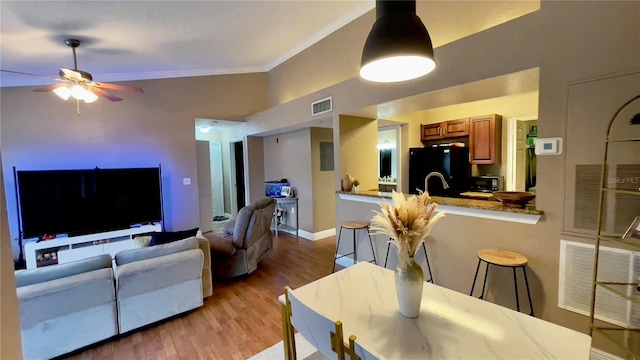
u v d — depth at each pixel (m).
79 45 3.49
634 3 1.62
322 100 3.93
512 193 2.23
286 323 1.36
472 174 4.76
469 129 4.55
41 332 1.98
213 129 7.36
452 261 2.60
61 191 4.16
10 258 0.64
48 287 1.96
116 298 2.27
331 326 1.06
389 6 1.30
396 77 1.57
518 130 4.30
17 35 3.08
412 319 1.27
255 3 3.25
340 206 3.84
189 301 2.65
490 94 2.75
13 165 4.22
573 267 1.91
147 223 4.84
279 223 5.96
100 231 4.43
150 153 5.11
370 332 1.18
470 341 1.11
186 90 5.35
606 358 1.81
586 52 1.79
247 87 5.81
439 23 2.97
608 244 1.77
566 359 1.00
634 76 1.64
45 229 4.07
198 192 5.77
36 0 2.52
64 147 4.51
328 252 4.56
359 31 3.90
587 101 1.80
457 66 2.44
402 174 5.26
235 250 3.46
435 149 4.66
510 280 2.24
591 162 1.81
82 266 2.18
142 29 3.36
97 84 3.20
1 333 0.61
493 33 2.21
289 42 4.67
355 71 4.00
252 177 6.25
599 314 1.83
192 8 3.10
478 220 2.40
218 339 2.34
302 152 5.37
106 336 2.24
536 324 1.22
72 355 2.14
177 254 2.54
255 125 5.70
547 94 1.96
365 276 1.72
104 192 4.45
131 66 4.55
